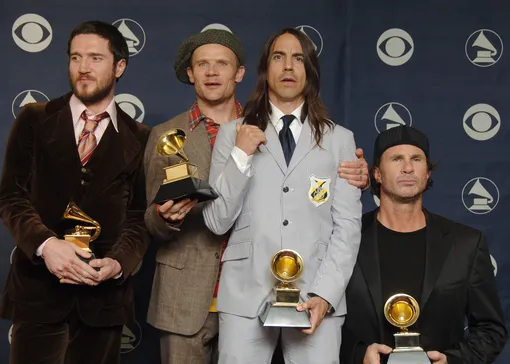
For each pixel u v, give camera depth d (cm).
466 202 397
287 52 296
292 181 285
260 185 286
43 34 387
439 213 397
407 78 398
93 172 298
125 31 391
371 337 299
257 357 280
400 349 282
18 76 386
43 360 292
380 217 311
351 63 398
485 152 398
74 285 296
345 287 280
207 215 286
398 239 306
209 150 317
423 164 305
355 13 398
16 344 293
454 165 397
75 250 282
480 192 397
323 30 398
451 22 399
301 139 291
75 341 298
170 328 307
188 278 309
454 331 300
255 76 396
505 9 399
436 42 399
